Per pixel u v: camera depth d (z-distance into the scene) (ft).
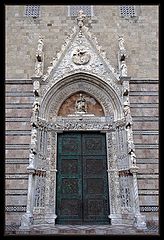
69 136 60.85
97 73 61.41
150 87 62.49
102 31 67.46
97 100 62.85
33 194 52.13
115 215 53.72
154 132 59.06
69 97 63.46
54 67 61.52
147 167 56.49
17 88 62.13
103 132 60.54
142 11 69.62
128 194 53.47
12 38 66.49
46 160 57.26
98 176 58.03
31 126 58.85
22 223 47.73
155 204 54.03
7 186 55.01
